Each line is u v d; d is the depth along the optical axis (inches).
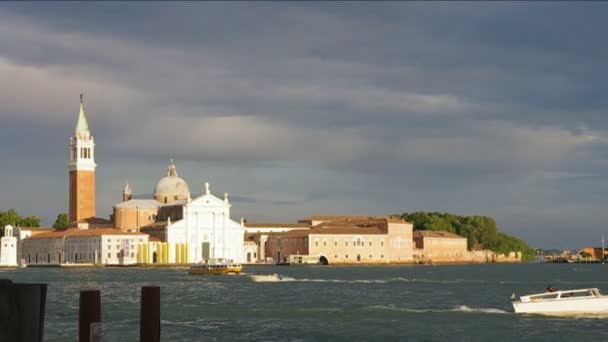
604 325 4089.6
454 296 6451.8
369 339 3708.2
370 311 4906.5
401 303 5689.0
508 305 5521.7
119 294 6628.9
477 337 3757.4
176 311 4960.6
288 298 6186.0
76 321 4252.0
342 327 4116.6
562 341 3617.1
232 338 3715.6
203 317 4591.5
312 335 3836.1
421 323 4286.4
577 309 4539.9
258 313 4815.5
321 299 6053.2
